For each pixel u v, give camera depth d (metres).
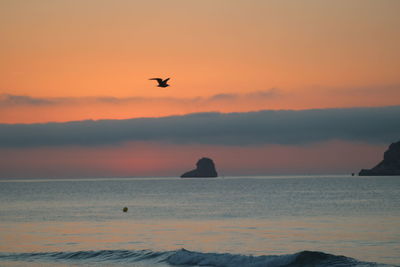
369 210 114.00
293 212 112.00
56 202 166.25
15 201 174.25
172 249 63.56
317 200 155.50
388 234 72.75
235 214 109.56
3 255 59.94
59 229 85.81
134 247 65.56
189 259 54.00
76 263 54.94
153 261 55.19
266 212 113.31
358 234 73.19
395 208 118.88
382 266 50.69
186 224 90.94
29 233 80.56
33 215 114.50
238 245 65.38
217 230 80.88
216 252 61.09
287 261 51.97
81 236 76.56
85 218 105.44
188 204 147.62
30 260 56.84
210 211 118.94
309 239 69.06
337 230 78.31
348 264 51.25
